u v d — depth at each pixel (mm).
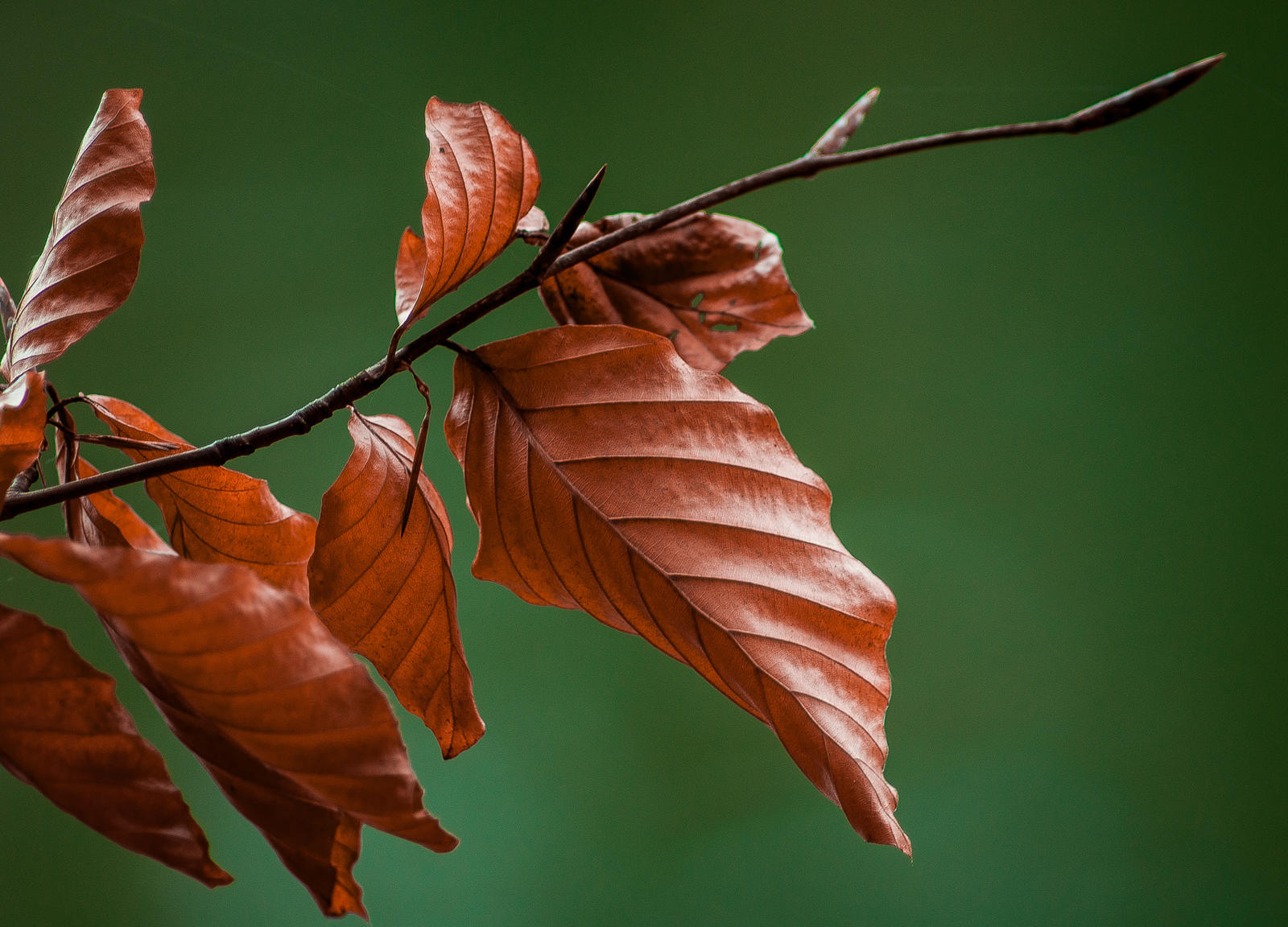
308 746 640
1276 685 2178
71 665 645
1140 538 2299
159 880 2029
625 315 719
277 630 636
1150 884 2086
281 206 2418
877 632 683
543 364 691
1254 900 2066
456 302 2379
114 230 693
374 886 2035
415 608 692
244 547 704
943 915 2059
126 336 2312
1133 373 2398
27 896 2002
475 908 2045
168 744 2059
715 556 687
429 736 2123
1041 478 2346
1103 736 2186
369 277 2410
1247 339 2383
